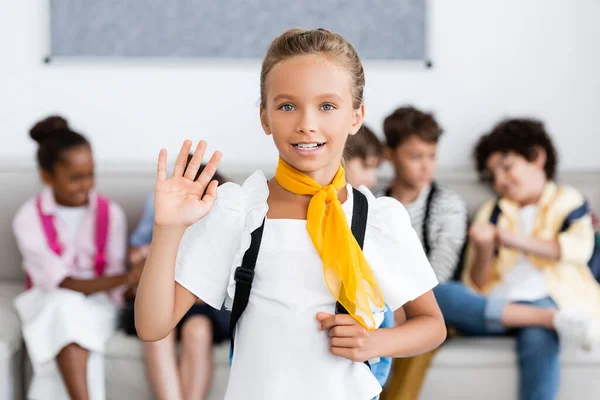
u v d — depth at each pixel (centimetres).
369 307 116
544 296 234
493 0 290
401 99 290
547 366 210
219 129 290
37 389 219
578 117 293
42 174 245
